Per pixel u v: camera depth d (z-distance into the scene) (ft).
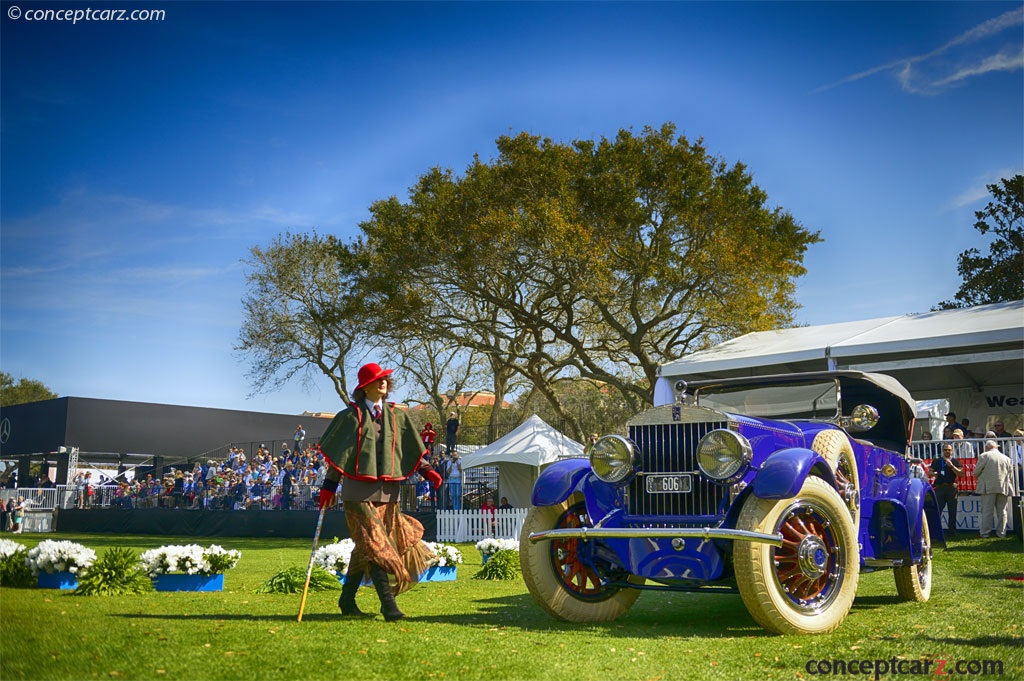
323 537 77.92
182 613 18.48
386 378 18.47
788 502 17.62
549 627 18.42
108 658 13.16
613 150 82.38
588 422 127.44
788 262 87.71
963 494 52.42
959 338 55.83
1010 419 72.49
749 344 69.72
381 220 87.71
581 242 76.89
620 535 18.07
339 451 17.88
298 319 110.73
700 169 80.64
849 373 23.07
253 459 99.55
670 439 19.16
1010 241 130.52
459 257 81.46
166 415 126.62
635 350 83.97
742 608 22.20
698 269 78.18
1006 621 18.81
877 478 22.26
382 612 18.04
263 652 13.84
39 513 107.55
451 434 84.38
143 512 95.20
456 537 69.21
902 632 17.48
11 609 17.46
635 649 15.55
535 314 88.94
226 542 72.28
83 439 119.14
